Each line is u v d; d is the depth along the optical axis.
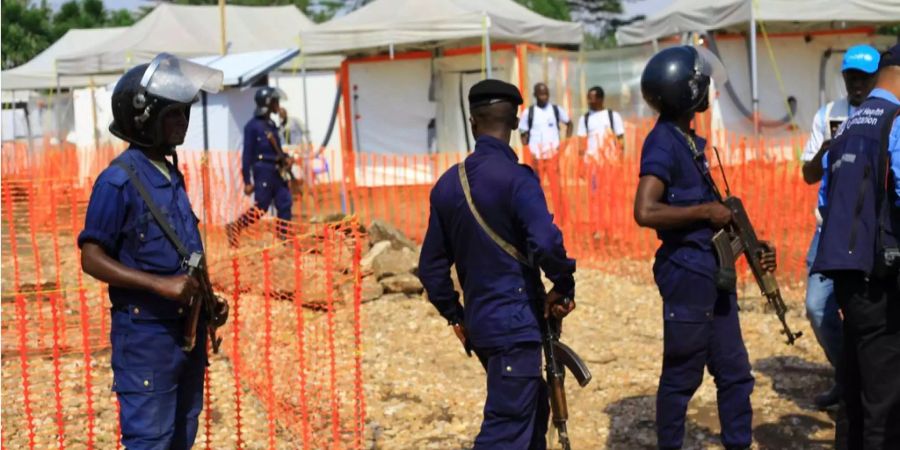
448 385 6.36
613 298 8.83
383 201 15.20
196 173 12.59
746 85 17.89
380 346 7.11
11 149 20.45
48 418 5.69
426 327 7.68
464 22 15.94
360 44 16.53
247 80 13.96
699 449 5.27
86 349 5.42
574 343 7.32
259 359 6.65
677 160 4.53
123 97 3.63
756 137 16.28
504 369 3.92
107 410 5.85
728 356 4.63
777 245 9.44
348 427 5.54
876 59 5.20
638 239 10.64
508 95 4.02
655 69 4.55
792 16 16.12
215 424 5.62
